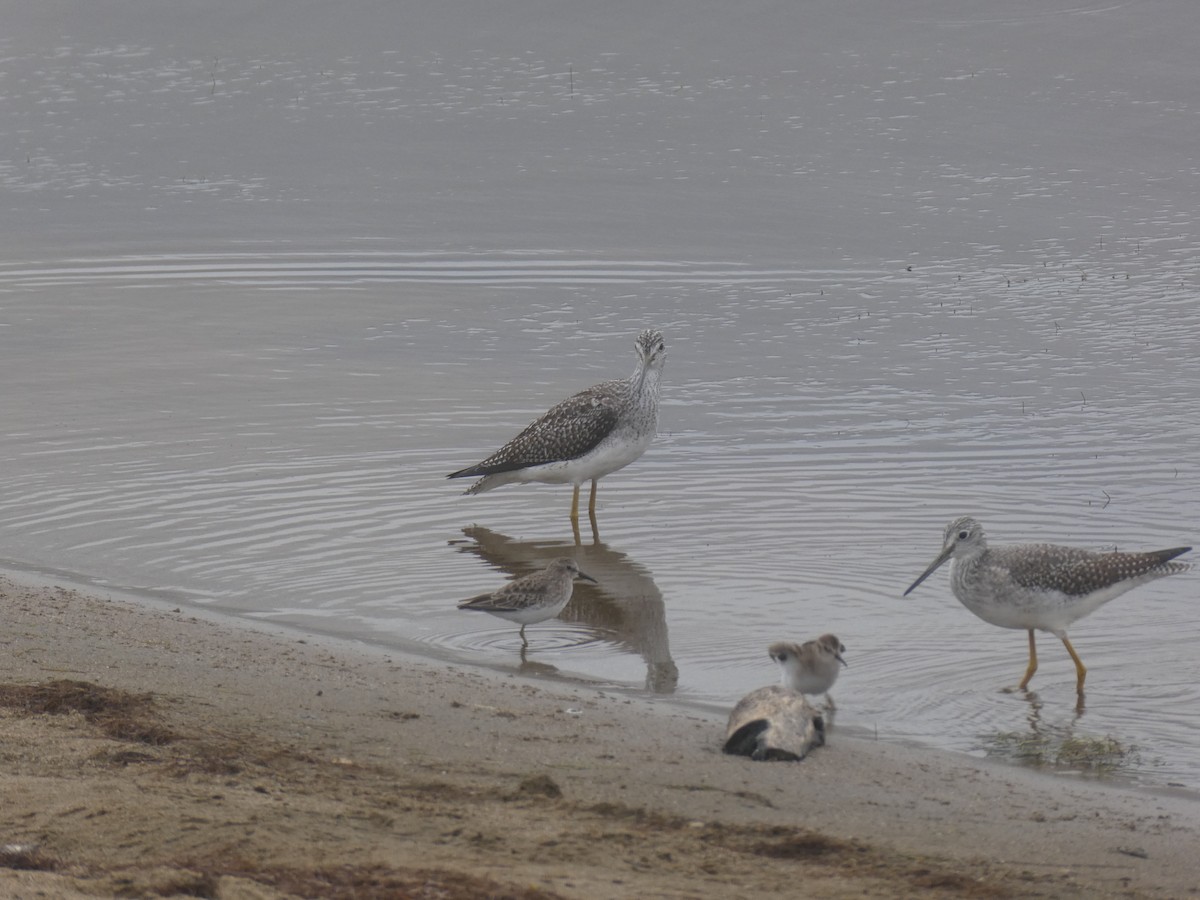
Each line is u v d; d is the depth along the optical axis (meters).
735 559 15.01
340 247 29.73
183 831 7.79
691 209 32.03
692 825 8.40
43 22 44.72
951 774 9.68
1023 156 35.31
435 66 41.88
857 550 15.20
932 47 42.12
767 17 44.16
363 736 9.81
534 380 21.97
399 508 16.66
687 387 21.66
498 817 8.31
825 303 26.08
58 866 7.35
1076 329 24.25
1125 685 11.77
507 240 30.14
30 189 33.56
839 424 19.81
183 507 16.48
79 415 20.05
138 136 37.19
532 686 11.45
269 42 43.59
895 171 34.47
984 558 12.16
